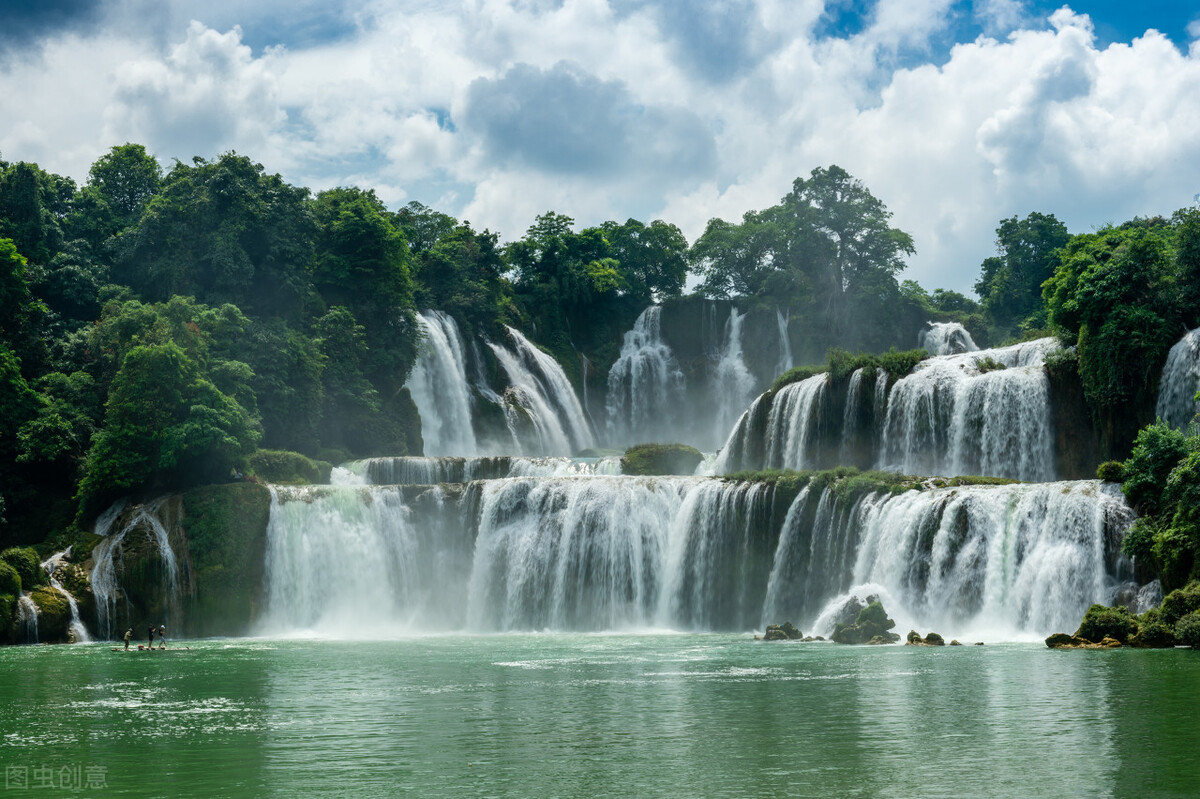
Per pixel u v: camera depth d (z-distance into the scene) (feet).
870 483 190.49
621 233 448.65
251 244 292.20
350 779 66.23
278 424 266.77
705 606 210.79
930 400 230.48
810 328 390.83
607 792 61.67
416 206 424.87
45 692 111.86
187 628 208.13
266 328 269.44
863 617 166.50
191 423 219.20
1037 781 61.72
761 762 69.15
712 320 415.23
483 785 63.98
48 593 195.83
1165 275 209.15
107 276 298.76
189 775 68.13
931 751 71.20
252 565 216.54
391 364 310.24
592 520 221.25
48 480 238.89
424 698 103.65
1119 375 202.80
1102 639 140.87
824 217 403.13
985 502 171.83
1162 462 154.40
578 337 422.00
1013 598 164.66
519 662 140.87
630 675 121.80
